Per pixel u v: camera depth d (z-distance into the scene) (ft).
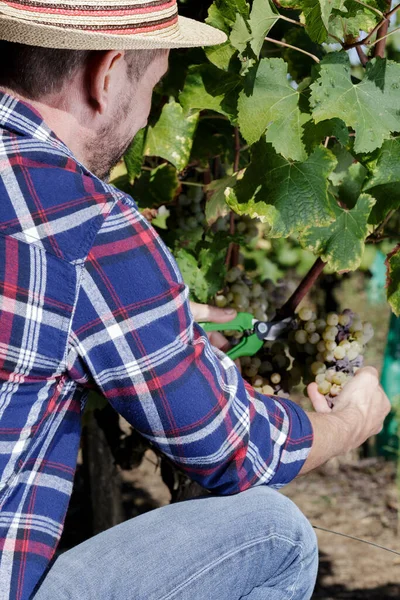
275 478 5.56
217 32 6.39
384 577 13.65
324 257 6.80
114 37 4.85
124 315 4.84
